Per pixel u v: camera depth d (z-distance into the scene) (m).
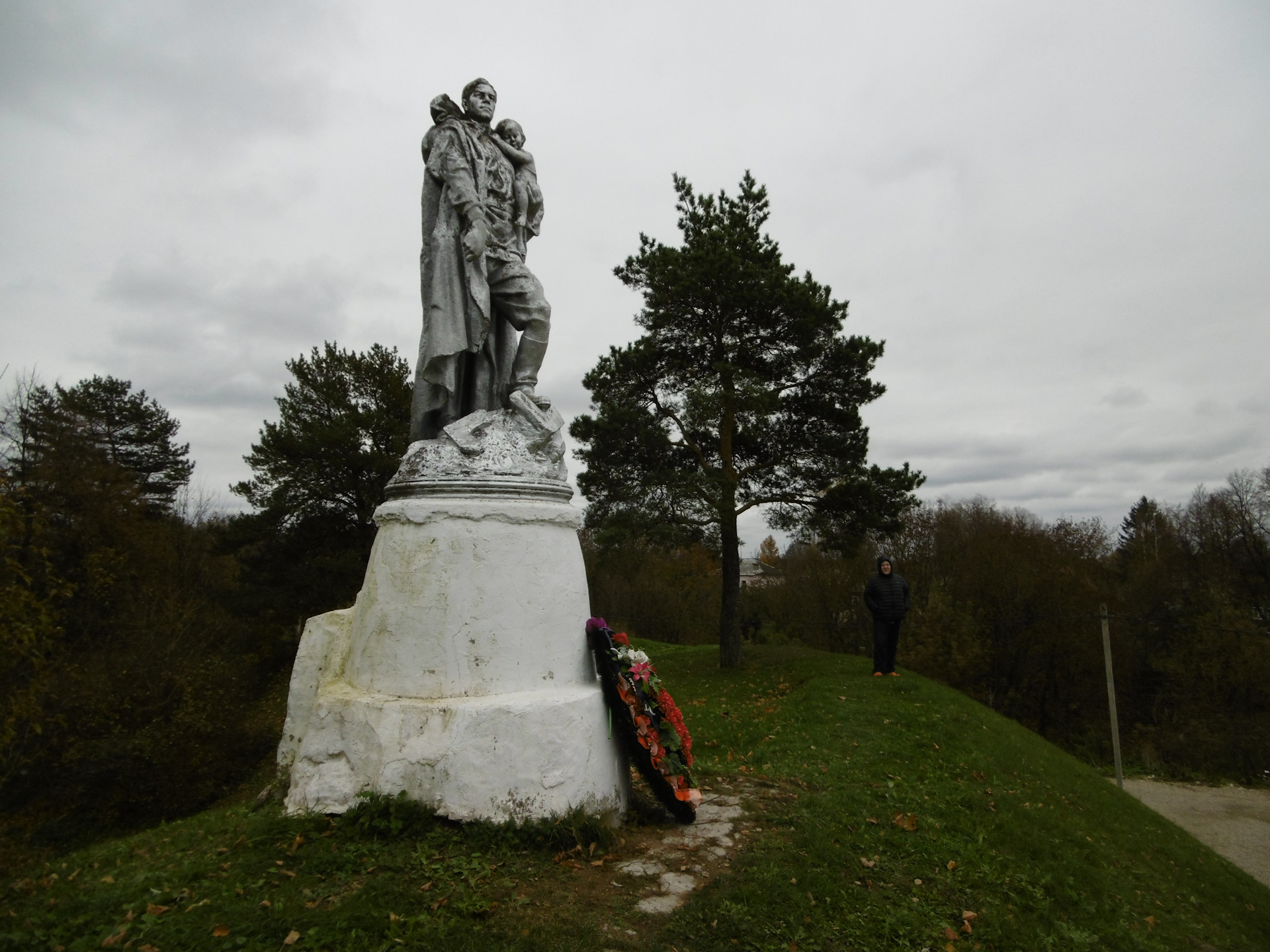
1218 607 21.08
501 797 3.51
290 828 3.51
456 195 4.45
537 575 4.02
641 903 3.16
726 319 15.01
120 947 2.59
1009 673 22.33
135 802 13.02
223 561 23.47
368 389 20.42
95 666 14.48
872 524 14.57
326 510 20.41
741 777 5.55
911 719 9.05
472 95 4.82
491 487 4.05
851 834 4.48
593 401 15.53
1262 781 17.39
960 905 3.87
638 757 4.20
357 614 4.25
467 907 2.92
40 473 17.64
